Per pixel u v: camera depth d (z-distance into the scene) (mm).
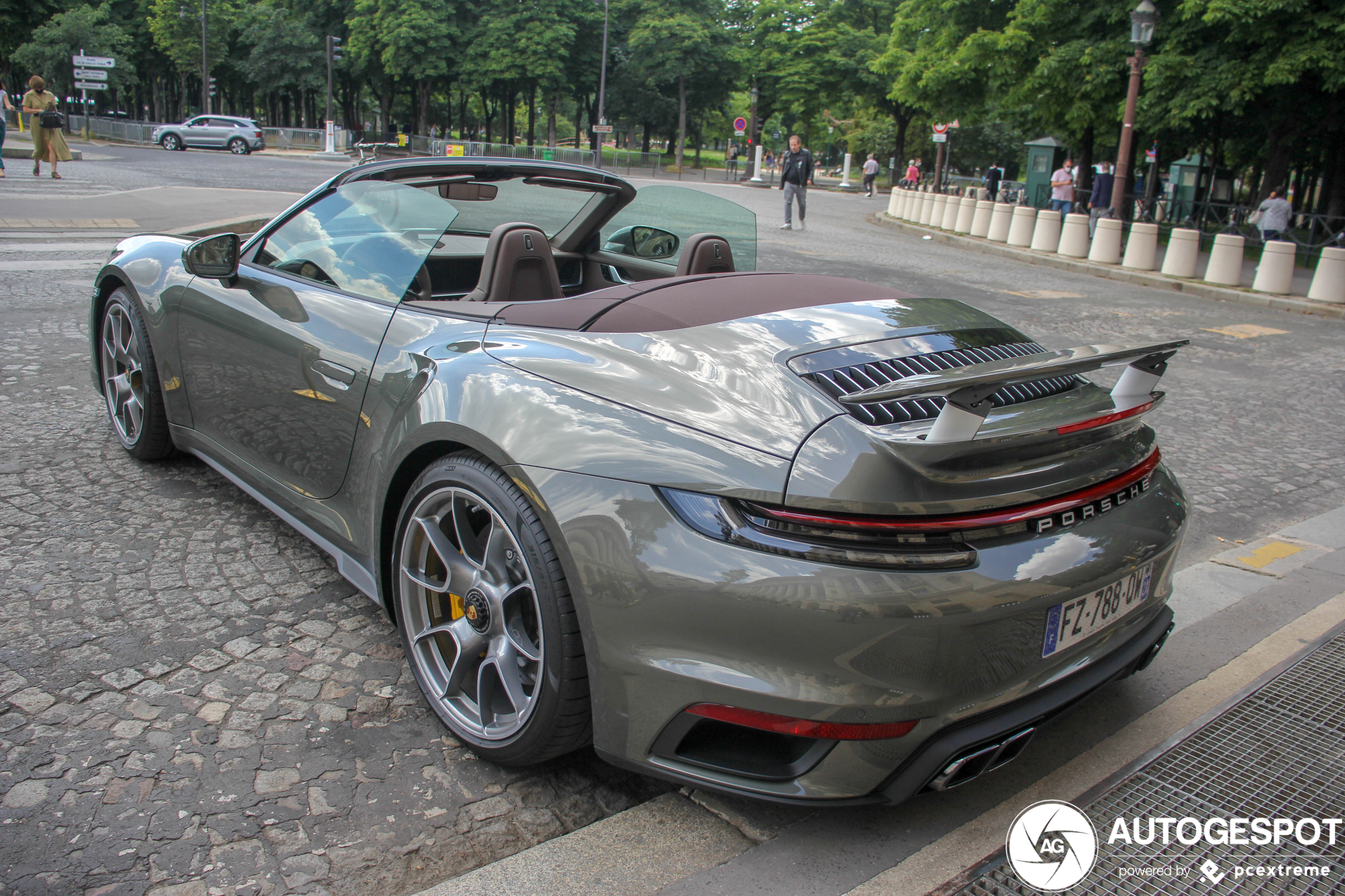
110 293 3816
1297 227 19484
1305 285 14625
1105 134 23000
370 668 2447
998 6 24328
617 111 65438
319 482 2637
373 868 1755
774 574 1588
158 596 2738
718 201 3330
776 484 1636
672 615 1660
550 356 2062
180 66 58594
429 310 2441
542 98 63062
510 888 1714
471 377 2084
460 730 2104
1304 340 9883
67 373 5008
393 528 2316
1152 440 2170
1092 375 7438
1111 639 1962
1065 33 21469
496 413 1966
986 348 2232
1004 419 1854
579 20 58969
